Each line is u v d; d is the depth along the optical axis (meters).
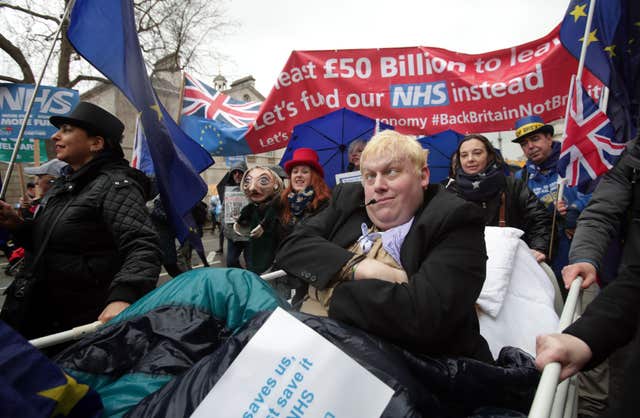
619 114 2.90
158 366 1.24
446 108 4.10
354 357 1.10
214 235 15.56
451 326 1.20
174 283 1.47
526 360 1.39
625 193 1.81
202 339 1.32
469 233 1.31
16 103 5.24
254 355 1.06
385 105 4.21
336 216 1.65
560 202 3.10
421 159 1.47
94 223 1.93
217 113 5.64
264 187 3.64
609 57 2.92
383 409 0.99
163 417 1.00
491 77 3.98
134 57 2.42
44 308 1.94
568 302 1.56
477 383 1.21
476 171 2.81
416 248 1.32
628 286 0.98
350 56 4.23
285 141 4.45
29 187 9.10
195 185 2.58
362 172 1.51
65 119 2.01
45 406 0.93
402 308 1.18
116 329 1.34
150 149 2.39
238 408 0.99
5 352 0.94
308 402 0.99
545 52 3.83
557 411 1.13
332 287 1.42
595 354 0.94
